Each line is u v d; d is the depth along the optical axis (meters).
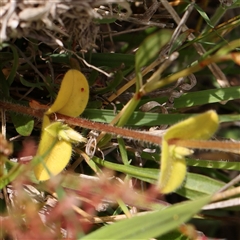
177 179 0.19
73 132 0.19
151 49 0.18
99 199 0.19
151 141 0.19
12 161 0.20
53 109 0.19
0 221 0.19
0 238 0.19
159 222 0.18
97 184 0.19
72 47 0.21
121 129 0.19
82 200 0.20
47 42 0.19
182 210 0.18
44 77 0.21
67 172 0.20
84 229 0.20
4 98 0.20
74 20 0.19
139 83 0.19
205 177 0.20
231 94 0.21
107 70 0.22
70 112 0.20
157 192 0.19
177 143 0.19
